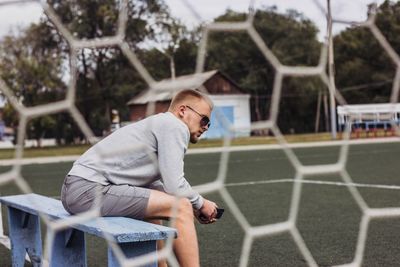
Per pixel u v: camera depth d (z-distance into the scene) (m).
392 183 6.36
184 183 2.19
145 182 2.30
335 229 3.68
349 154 12.24
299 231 3.65
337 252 3.01
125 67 23.45
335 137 19.45
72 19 16.78
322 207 4.73
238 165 10.41
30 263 3.10
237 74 29.42
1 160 9.32
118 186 2.24
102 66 23.02
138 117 20.44
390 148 14.06
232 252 3.12
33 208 2.49
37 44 13.71
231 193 6.07
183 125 2.22
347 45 24.36
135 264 1.68
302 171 1.82
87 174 2.26
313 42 27.41
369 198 5.20
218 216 2.32
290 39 27.44
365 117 14.66
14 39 11.25
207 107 2.33
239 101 26.73
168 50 13.36
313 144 16.94
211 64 25.88
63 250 2.45
